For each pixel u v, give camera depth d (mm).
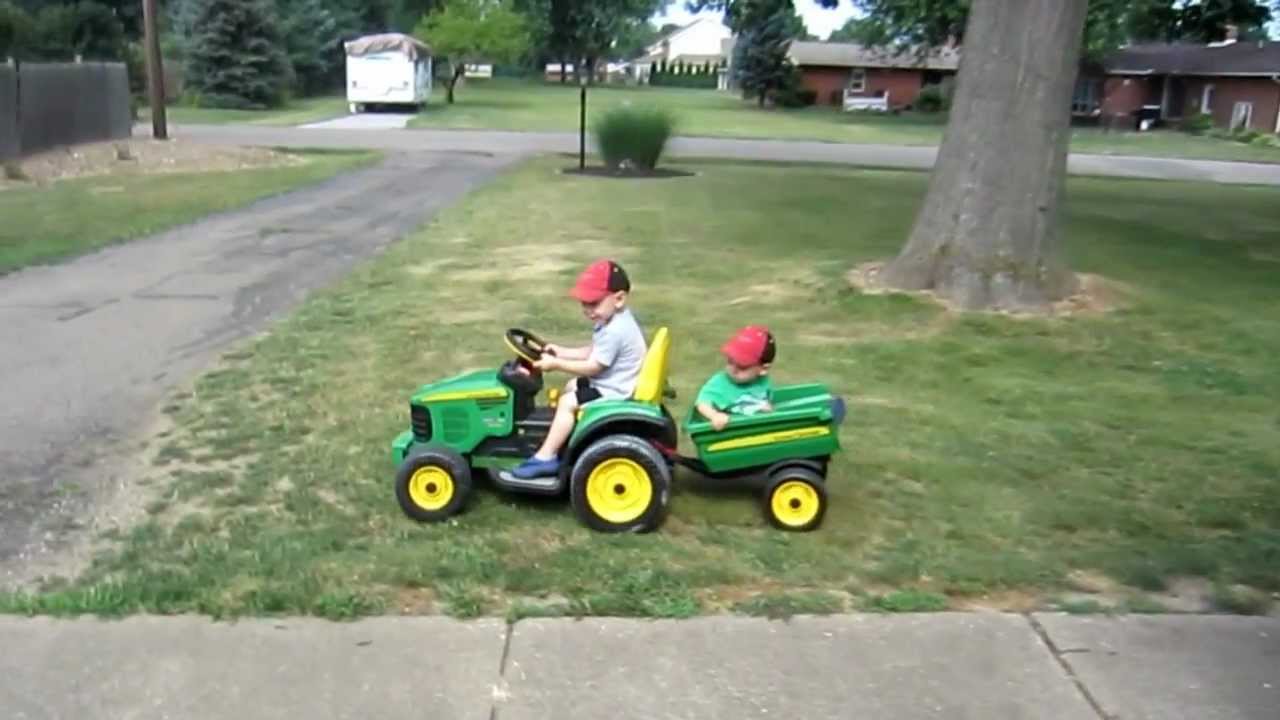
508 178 21156
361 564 4195
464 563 4199
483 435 4824
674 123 24938
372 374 7125
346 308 9188
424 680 3408
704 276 10914
